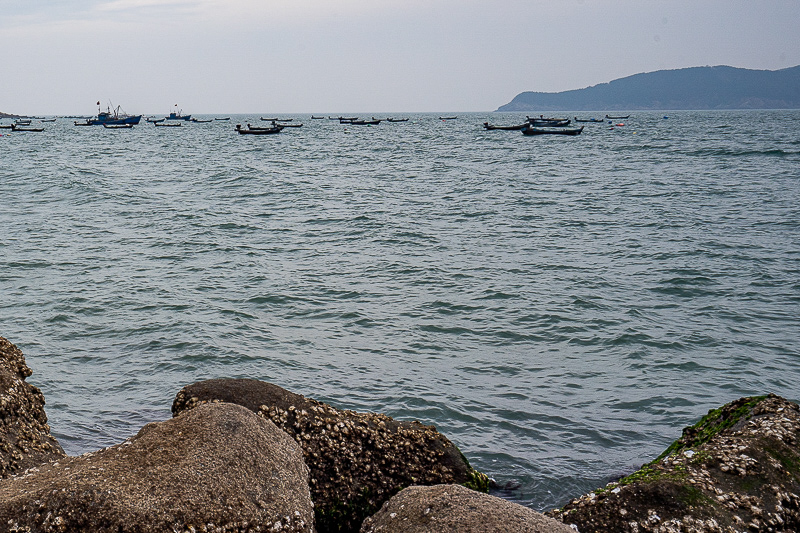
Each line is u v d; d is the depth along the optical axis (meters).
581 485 9.48
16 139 119.81
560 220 31.61
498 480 9.56
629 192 41.28
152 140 114.88
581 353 14.66
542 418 11.50
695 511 6.28
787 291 19.30
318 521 7.21
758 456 6.87
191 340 14.98
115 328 15.77
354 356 14.38
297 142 106.12
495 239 27.19
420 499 5.54
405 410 11.74
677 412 11.81
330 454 7.50
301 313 17.39
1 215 32.09
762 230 28.14
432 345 15.12
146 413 11.42
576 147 86.94
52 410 11.32
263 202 38.31
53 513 4.81
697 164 58.09
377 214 33.72
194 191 43.03
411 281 20.62
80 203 36.47
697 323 16.56
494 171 56.41
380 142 104.12
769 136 99.38
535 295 18.98
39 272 20.97
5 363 7.97
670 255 23.78
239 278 20.81
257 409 7.58
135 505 4.93
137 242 26.17
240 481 5.45
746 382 13.12
